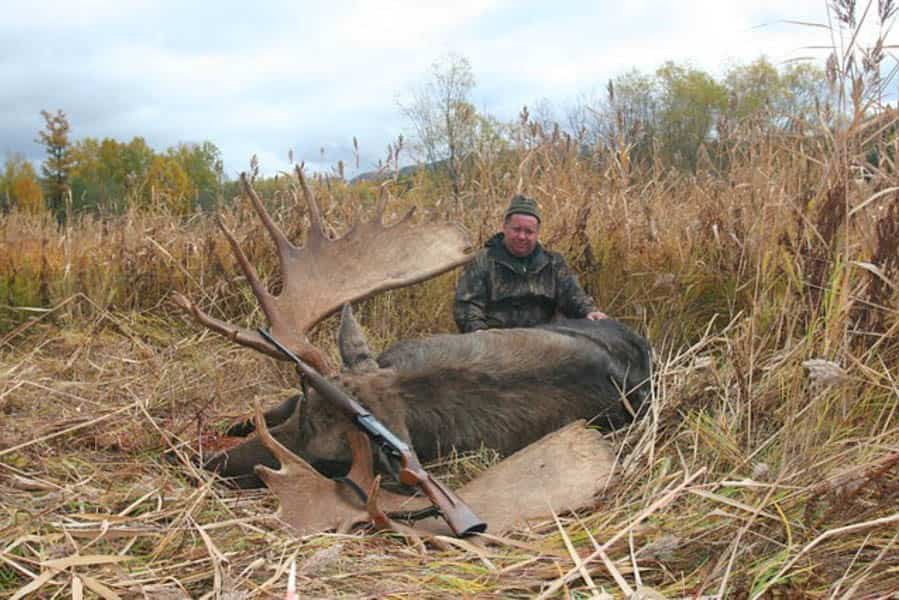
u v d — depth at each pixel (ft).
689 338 19.22
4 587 9.42
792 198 16.49
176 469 13.67
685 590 9.31
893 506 10.03
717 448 13.03
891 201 14.20
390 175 26.43
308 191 16.33
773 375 14.07
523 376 14.32
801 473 11.11
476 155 26.35
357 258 16.12
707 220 20.94
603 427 15.02
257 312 22.04
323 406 13.23
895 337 13.73
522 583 9.67
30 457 13.56
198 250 23.88
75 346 19.94
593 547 10.46
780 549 10.03
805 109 19.54
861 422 12.76
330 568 10.16
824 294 14.60
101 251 24.85
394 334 20.99
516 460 12.97
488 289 18.65
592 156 25.14
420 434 13.52
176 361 19.08
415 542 11.15
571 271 19.29
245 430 15.51
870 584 9.17
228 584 9.22
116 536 10.52
